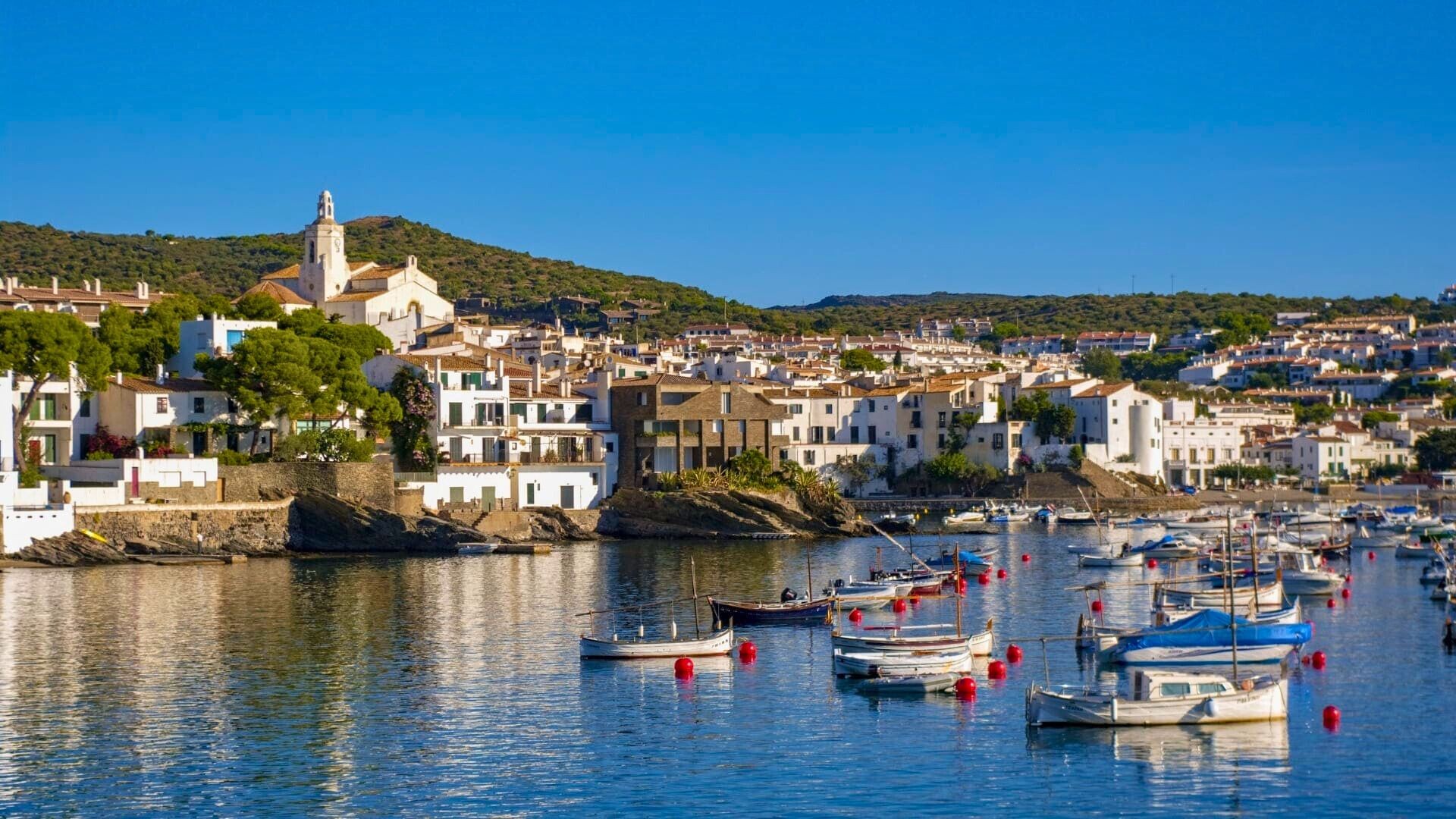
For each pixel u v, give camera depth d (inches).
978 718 3358.8
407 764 3019.2
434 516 7229.3
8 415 6392.7
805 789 2847.0
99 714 3420.3
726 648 4133.9
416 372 7849.4
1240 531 7760.8
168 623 4623.5
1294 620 4320.9
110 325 7637.8
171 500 6638.8
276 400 7106.3
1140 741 3147.1
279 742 3186.5
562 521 7751.0
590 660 4045.3
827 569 6274.6
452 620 4699.8
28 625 4566.9
